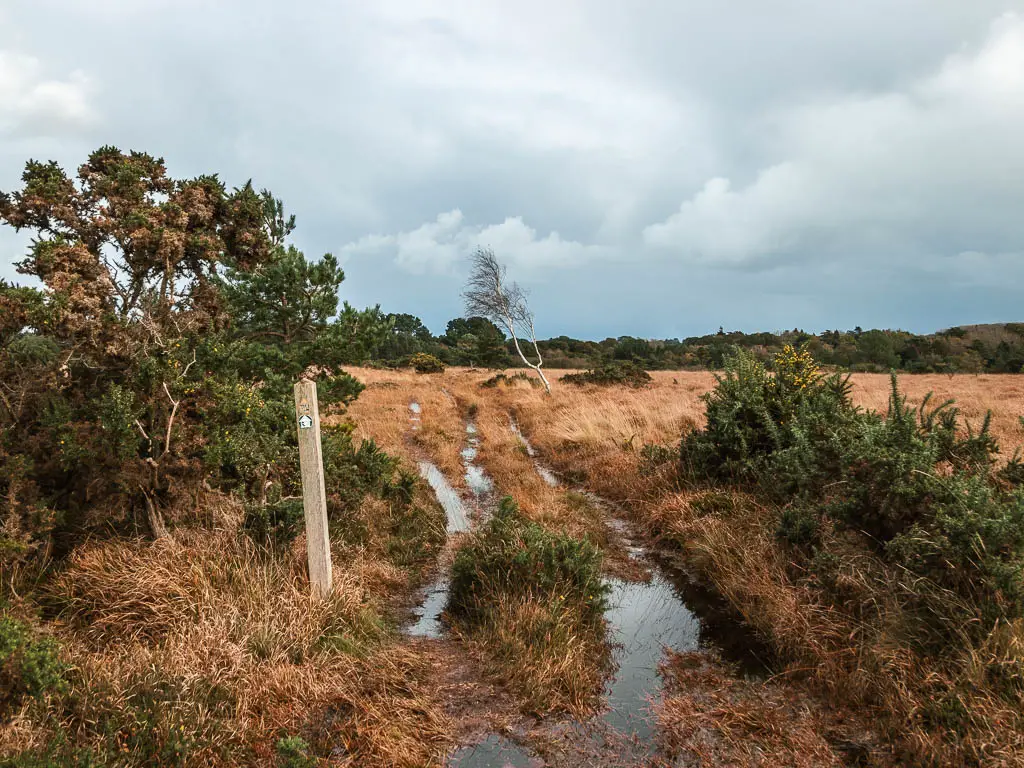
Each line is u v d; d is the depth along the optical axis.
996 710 3.07
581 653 4.34
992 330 59.16
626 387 24.45
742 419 8.05
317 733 3.43
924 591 3.91
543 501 8.46
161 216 5.00
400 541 6.75
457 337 74.44
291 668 3.80
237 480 5.46
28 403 4.74
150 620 3.97
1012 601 3.57
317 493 4.65
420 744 3.40
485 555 5.59
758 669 4.31
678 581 6.11
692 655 4.55
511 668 4.16
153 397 4.67
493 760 3.35
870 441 4.80
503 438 13.83
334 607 4.51
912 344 46.91
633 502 8.56
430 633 4.95
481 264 26.58
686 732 3.57
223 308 5.70
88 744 2.83
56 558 4.49
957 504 4.07
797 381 8.02
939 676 3.44
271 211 7.78
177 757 2.88
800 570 5.14
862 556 4.55
